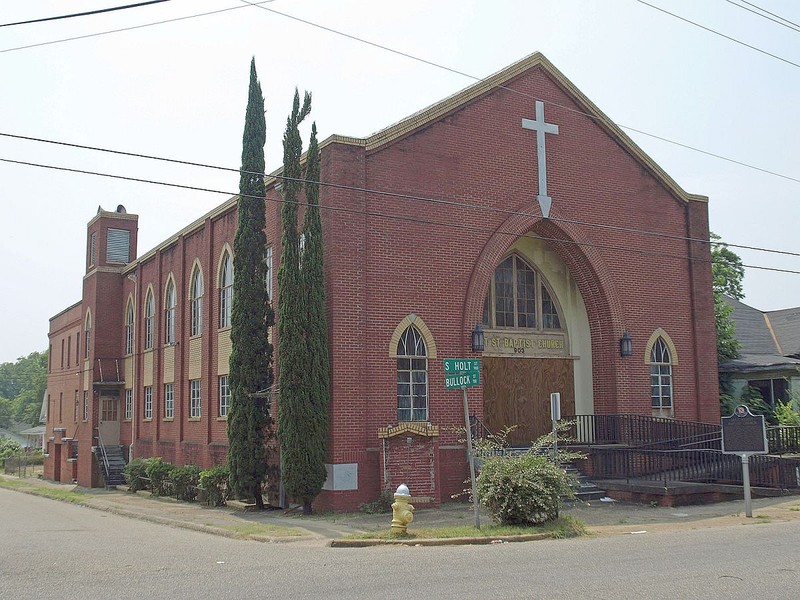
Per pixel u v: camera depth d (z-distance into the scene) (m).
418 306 22.03
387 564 11.77
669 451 21.89
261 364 22.16
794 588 9.32
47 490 36.50
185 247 32.94
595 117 26.03
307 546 14.77
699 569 10.67
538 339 25.77
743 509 19.48
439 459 21.33
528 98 24.84
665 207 27.31
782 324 36.44
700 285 27.56
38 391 115.19
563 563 11.46
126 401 39.25
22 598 9.50
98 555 13.37
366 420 20.77
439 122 23.00
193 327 31.98
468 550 13.40
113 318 40.50
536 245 26.23
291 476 19.44
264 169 22.66
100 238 40.81
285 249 20.20
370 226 21.55
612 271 25.84
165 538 16.53
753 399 31.81
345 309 20.77
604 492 21.94
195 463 30.27
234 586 10.06
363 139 21.55
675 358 26.62
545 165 24.84
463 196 23.14
